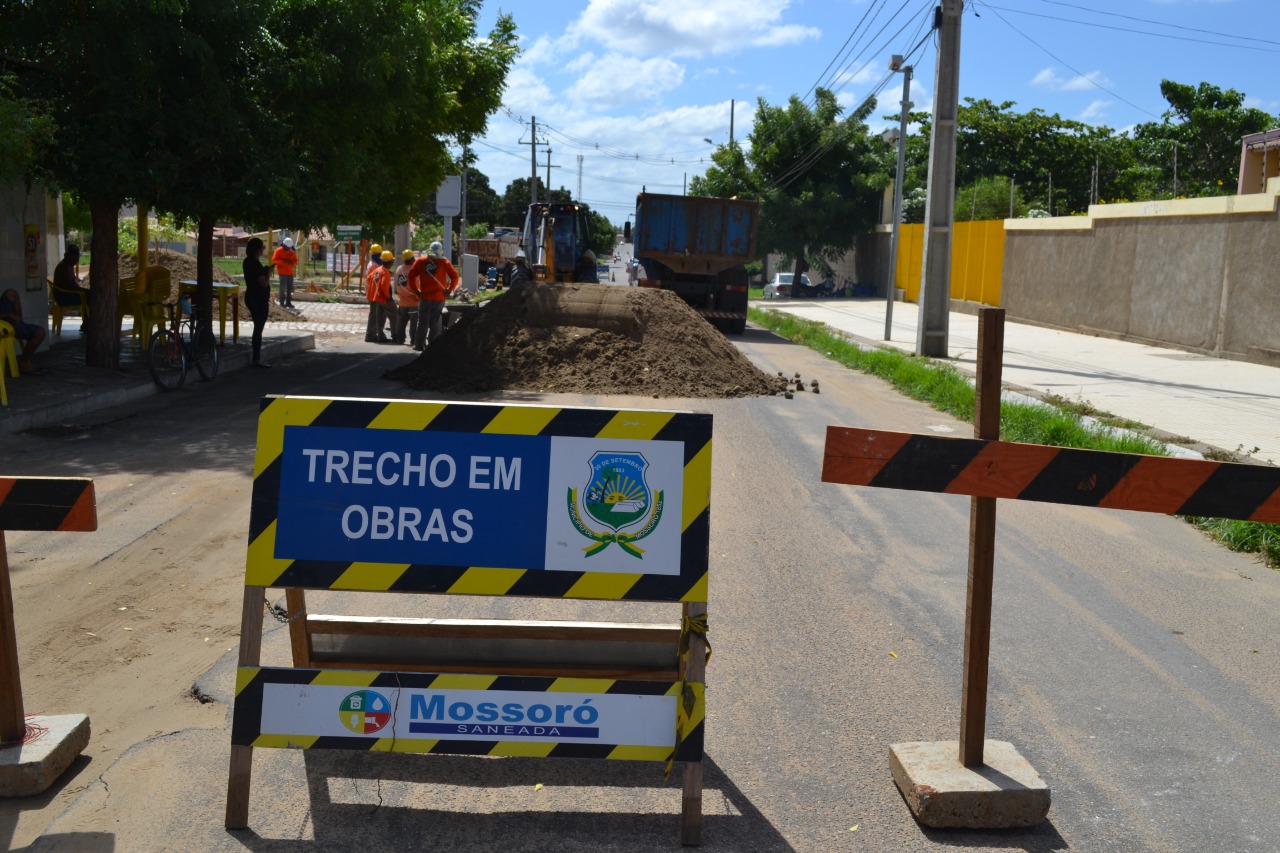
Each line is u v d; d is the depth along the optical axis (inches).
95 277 538.3
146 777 156.9
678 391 573.0
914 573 267.9
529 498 144.1
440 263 760.3
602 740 143.4
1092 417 512.7
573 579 143.7
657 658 153.5
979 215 1684.3
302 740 143.3
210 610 225.5
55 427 422.6
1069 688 199.3
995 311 145.4
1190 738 179.8
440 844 141.5
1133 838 148.8
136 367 567.8
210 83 494.0
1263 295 786.8
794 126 2005.4
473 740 143.3
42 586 238.2
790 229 1998.0
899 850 143.9
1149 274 952.9
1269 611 247.6
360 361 700.0
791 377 671.1
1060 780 164.6
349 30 560.7
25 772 150.7
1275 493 142.5
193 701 182.4
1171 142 1555.1
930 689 195.2
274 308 994.1
